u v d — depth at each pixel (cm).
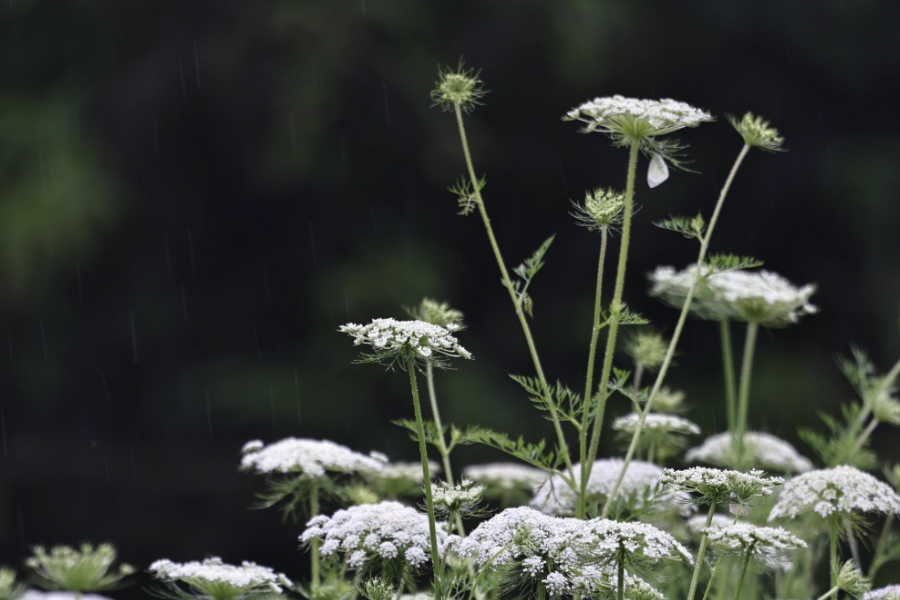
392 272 1764
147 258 1842
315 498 455
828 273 1848
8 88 1847
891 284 1812
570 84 1836
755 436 590
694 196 1878
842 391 1717
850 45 1902
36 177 1738
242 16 1772
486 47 1831
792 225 1875
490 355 1778
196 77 1777
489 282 1833
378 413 1673
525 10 1819
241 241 1858
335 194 1814
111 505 1758
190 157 1830
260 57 1767
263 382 1748
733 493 352
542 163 1852
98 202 1745
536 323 1803
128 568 366
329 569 437
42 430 1803
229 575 360
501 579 357
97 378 1817
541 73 1841
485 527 347
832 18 1898
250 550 1691
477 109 1836
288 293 1825
